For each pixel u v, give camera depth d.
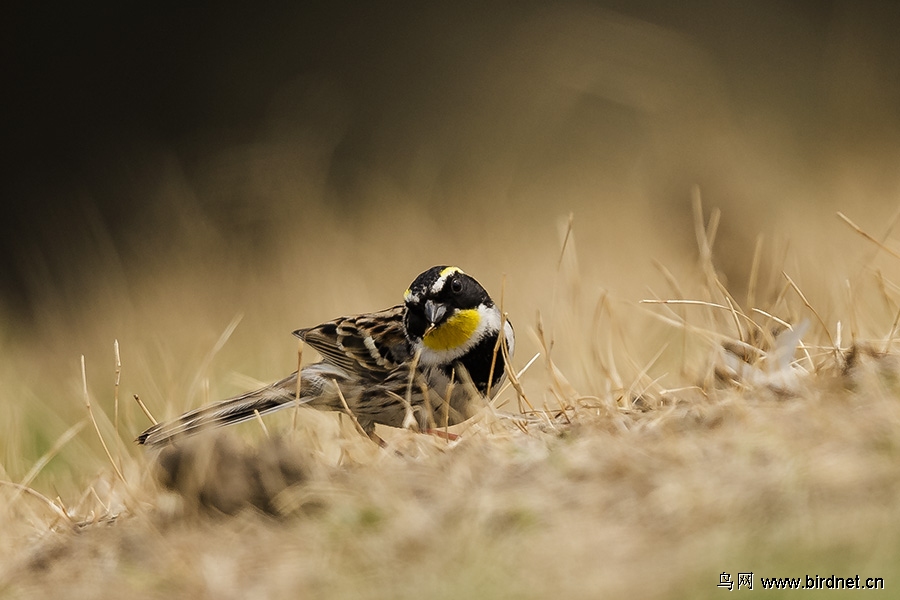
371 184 22.81
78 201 24.81
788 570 5.16
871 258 9.56
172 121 27.05
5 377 14.83
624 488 6.22
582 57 22.69
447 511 6.34
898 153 19.47
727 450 6.38
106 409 12.70
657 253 16.45
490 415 7.98
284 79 27.17
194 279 18.66
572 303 10.54
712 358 7.80
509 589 5.47
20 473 10.25
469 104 25.31
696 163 18.75
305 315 15.84
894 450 5.93
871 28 22.88
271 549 6.49
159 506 7.47
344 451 7.73
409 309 8.94
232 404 9.02
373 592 5.76
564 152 22.67
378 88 26.58
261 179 20.31
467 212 19.95
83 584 6.77
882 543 5.21
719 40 25.56
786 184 18.50
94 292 19.73
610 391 8.09
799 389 7.21
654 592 5.21
